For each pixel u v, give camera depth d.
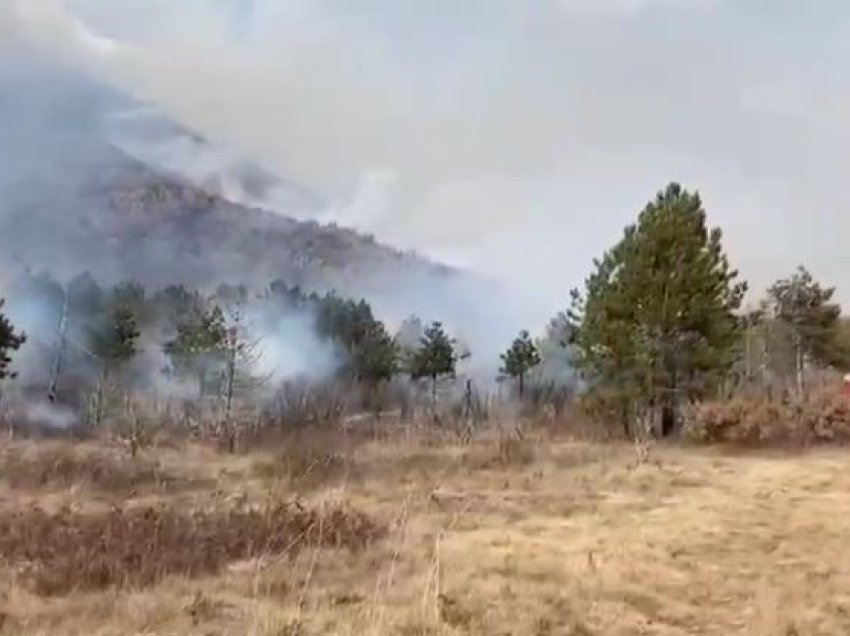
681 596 9.09
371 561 10.13
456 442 24.41
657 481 17.52
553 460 20.59
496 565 10.08
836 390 28.50
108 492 15.43
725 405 26.08
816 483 17.42
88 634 7.21
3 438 24.03
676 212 26.30
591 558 10.40
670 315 25.61
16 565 9.50
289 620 7.59
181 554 9.85
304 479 16.67
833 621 8.22
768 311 45.09
